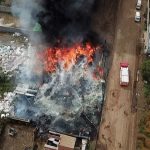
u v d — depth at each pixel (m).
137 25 67.50
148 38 62.78
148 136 53.25
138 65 61.75
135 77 60.03
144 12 69.25
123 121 54.66
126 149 52.06
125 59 62.31
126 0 71.06
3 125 52.66
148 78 59.41
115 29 66.44
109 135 53.06
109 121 54.47
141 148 52.16
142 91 58.25
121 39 65.12
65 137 51.09
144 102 56.97
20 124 53.06
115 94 57.56
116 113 55.41
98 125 53.75
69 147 49.97
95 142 52.06
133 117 55.22
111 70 60.53
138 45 64.56
